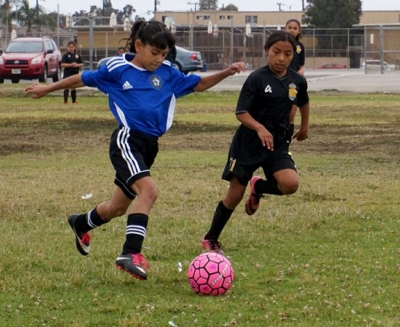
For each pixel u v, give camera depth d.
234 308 7.54
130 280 8.56
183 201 13.52
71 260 9.41
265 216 12.03
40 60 49.25
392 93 41.91
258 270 9.00
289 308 7.54
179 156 19.77
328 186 14.91
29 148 21.69
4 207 12.87
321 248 10.11
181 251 9.94
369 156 19.73
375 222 11.77
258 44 79.88
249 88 9.28
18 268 9.04
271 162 9.48
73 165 18.31
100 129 26.64
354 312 7.37
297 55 15.36
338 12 114.06
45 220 11.91
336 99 38.38
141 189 8.20
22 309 7.57
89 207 13.02
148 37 8.30
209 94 42.03
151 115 8.38
